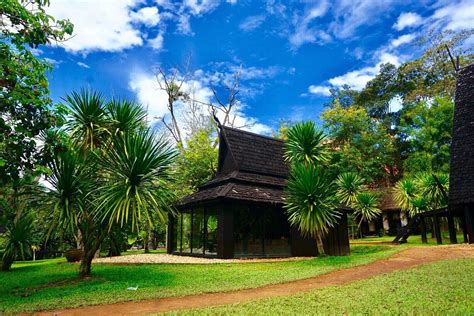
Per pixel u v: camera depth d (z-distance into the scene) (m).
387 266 9.95
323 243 15.49
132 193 8.43
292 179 14.12
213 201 14.30
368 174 30.44
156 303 6.29
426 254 11.79
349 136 31.27
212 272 10.02
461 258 10.40
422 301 5.58
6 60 6.35
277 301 5.96
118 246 17.31
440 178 21.06
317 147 14.93
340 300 5.87
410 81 35.75
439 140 27.61
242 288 7.38
